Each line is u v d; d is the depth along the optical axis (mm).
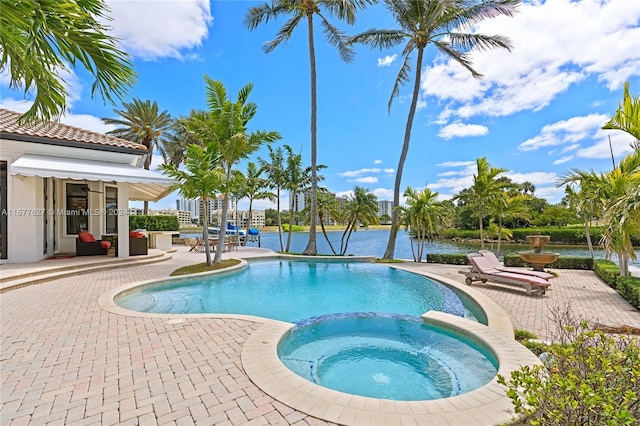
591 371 2598
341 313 8602
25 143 12766
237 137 14141
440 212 19562
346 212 26469
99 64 3984
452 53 19078
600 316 7254
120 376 4227
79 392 3824
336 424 3264
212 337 5660
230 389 3906
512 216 20250
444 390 4805
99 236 16375
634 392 2307
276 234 61719
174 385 3996
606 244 8211
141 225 29984
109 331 5934
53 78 4109
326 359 5949
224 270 14094
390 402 3646
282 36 21812
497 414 3400
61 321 6488
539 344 5383
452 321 6742
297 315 8859
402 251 35750
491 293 9797
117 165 14727
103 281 10734
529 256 12766
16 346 5203
